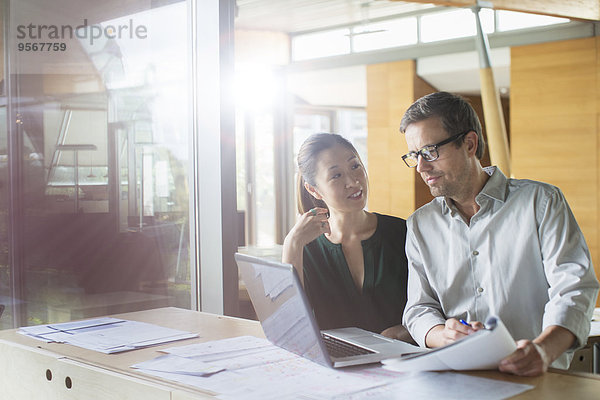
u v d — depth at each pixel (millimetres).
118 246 3314
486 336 1354
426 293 2025
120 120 3314
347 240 2336
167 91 3270
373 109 10062
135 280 3332
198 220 3232
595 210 8406
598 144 8375
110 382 1617
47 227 3258
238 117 10492
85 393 1706
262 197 10789
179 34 3242
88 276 3324
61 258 3285
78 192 3309
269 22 9625
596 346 2664
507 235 1891
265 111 10711
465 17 8977
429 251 2018
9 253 3229
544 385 1381
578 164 8523
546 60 8672
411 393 1351
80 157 3301
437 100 1887
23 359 1944
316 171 2303
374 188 10234
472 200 1944
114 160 3322
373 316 2289
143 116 3307
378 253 2314
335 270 2324
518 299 1880
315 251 2348
